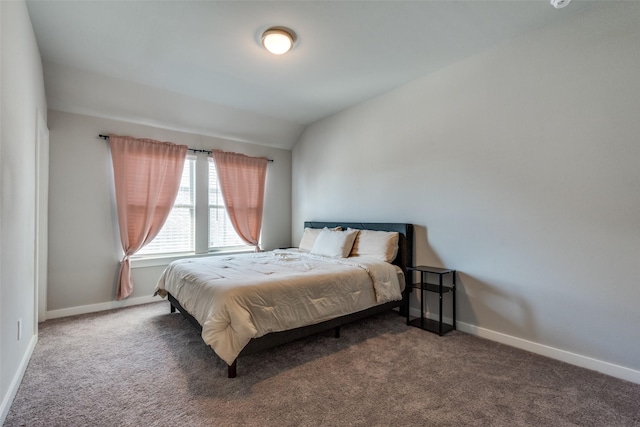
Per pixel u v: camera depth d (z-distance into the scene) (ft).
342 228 13.14
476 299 8.96
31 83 7.44
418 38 8.16
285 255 11.92
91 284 11.14
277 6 6.88
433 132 10.11
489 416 5.22
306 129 16.03
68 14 7.11
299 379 6.41
